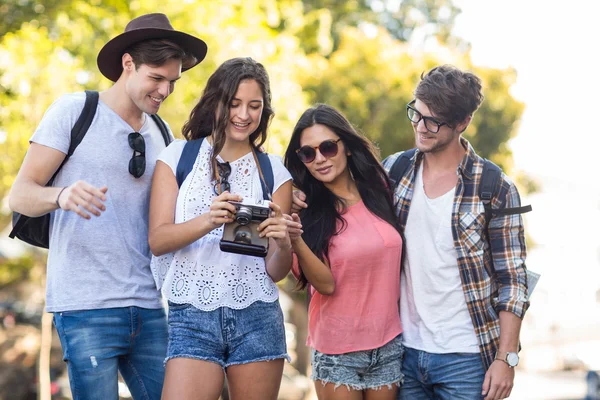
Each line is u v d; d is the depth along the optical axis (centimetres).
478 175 407
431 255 406
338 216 402
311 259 376
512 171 1828
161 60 353
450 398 405
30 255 2058
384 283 399
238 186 354
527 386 2181
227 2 1109
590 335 3353
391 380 406
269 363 349
